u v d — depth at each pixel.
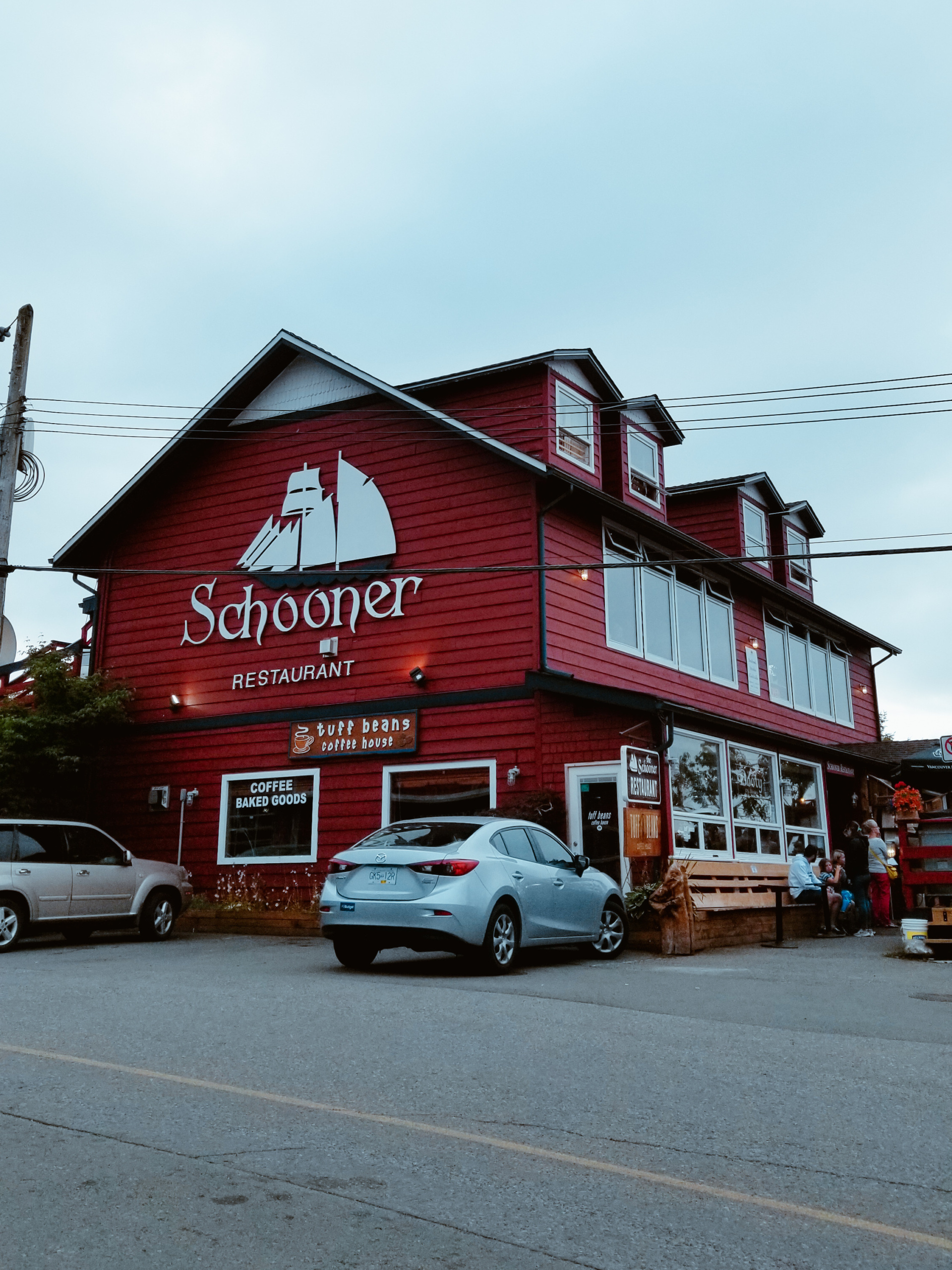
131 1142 5.36
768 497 28.03
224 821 21.44
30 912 15.23
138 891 16.73
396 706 19.81
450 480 20.11
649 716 17.39
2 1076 6.68
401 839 12.76
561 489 19.11
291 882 20.36
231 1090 6.43
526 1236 4.31
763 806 21.47
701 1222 4.50
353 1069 7.01
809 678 28.48
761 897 17.91
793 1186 4.95
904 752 27.31
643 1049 7.75
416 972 12.26
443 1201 4.67
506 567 16.33
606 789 17.58
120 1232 4.24
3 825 15.48
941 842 16.19
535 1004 9.63
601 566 16.12
